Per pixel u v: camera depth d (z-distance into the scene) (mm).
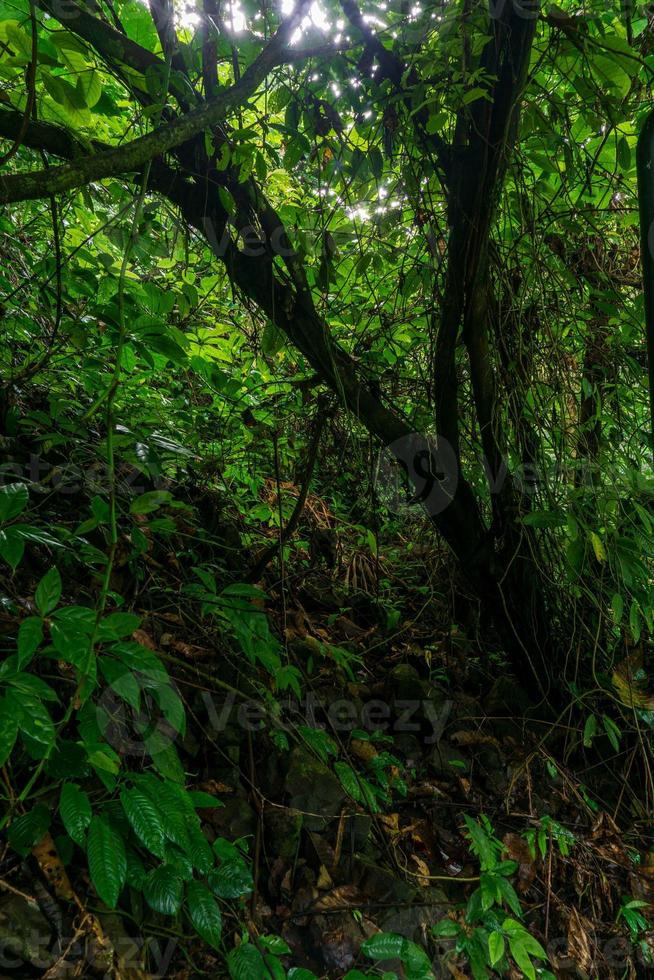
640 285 2658
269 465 3053
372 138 2127
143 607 2111
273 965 1425
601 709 2658
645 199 895
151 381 2832
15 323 2316
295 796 1866
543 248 2260
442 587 3031
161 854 1275
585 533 2150
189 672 1955
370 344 2451
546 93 2027
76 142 1740
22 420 2027
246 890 1481
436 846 2031
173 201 1987
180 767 1460
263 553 2525
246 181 1948
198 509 2670
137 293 2088
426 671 2652
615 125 1964
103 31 1677
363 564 3141
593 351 2623
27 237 2648
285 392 2691
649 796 2562
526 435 2344
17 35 1396
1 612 1646
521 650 2586
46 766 1311
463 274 2039
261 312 2379
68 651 1204
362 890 1778
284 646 2232
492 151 1911
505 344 2236
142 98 1845
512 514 2373
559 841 2102
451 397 2246
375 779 2092
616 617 2064
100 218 2430
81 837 1212
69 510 2135
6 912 1235
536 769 2434
